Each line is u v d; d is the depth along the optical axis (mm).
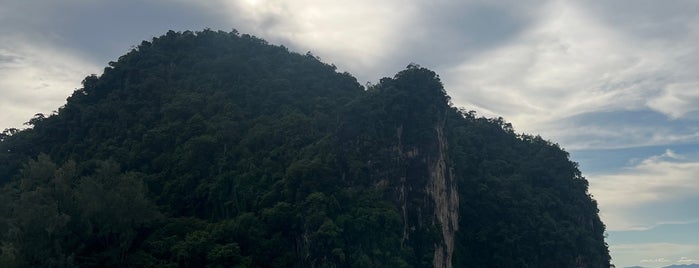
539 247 129500
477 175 133750
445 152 115188
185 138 115062
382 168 104250
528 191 137750
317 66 143625
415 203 105500
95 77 144375
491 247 126375
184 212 105812
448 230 112000
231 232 92062
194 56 140750
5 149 129125
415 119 110688
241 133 115062
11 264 79375
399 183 104438
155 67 139625
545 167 150000
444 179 112438
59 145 126875
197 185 106625
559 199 143375
